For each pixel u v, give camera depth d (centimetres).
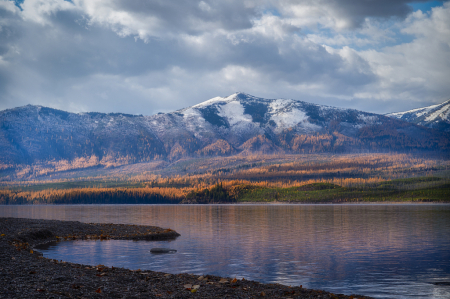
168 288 2981
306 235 8625
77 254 5291
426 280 3959
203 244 6850
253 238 7956
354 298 3052
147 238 7588
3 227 6988
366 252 5953
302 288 3350
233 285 3269
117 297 2562
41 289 2478
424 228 10369
